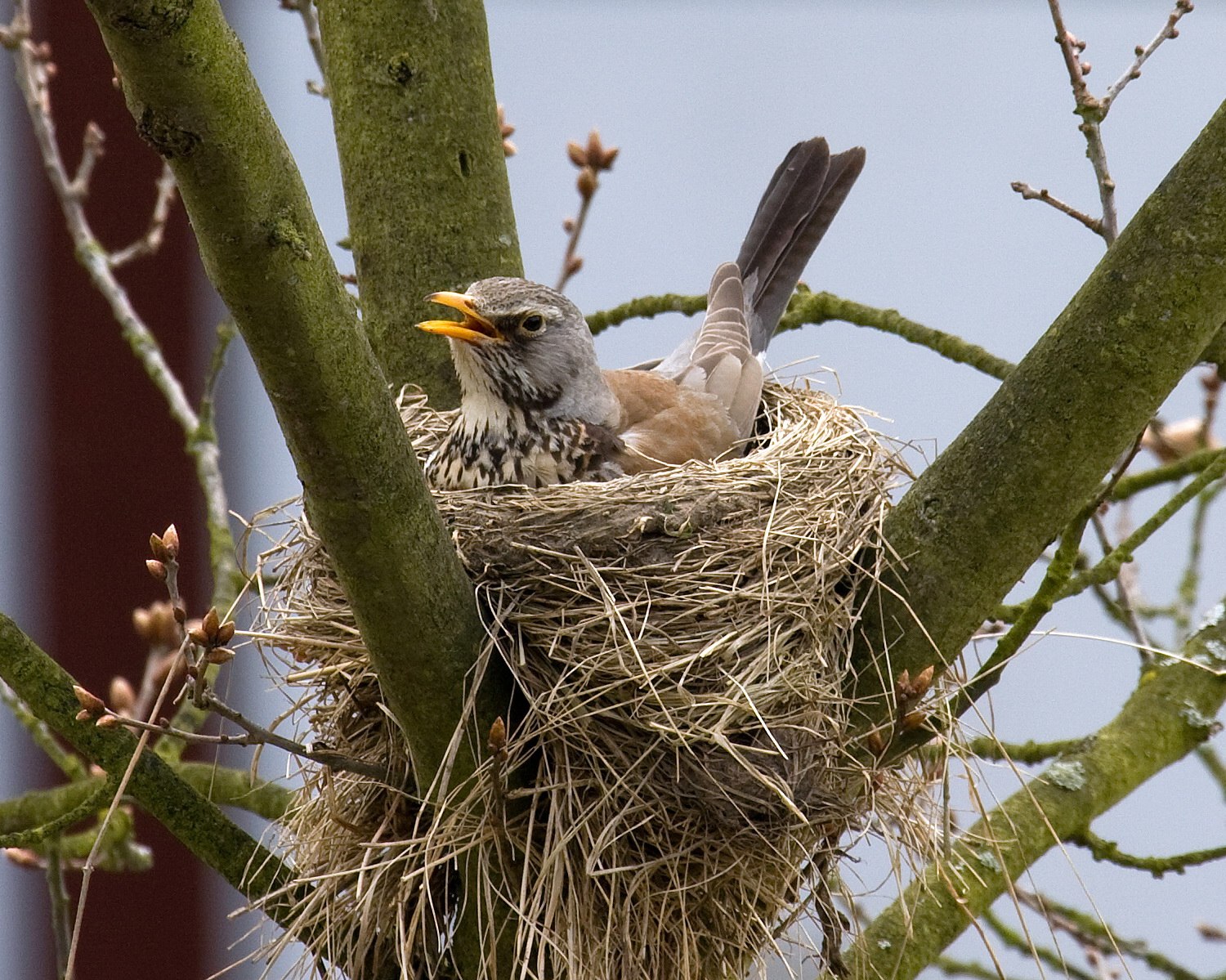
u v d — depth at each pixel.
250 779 9.50
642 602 8.14
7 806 10.93
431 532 7.26
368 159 10.19
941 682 8.81
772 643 8.08
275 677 8.81
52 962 13.99
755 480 8.88
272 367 6.46
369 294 10.36
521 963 8.13
